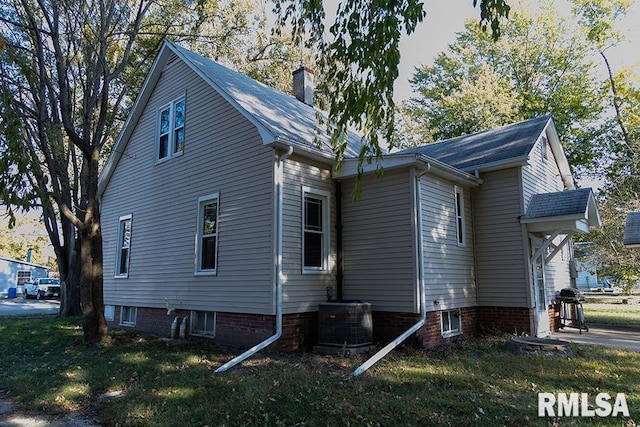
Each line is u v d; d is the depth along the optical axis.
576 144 24.72
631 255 17.70
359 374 6.23
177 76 11.55
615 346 8.90
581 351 8.06
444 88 28.97
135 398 5.30
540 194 10.95
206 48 18.80
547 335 10.75
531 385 5.70
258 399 5.08
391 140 5.52
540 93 26.34
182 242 10.44
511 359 7.30
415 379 6.02
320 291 9.07
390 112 5.51
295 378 6.00
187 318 9.99
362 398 5.14
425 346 8.42
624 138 21.36
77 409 5.16
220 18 15.71
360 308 8.27
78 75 12.96
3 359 7.99
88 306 9.43
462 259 10.39
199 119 10.52
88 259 9.59
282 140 8.24
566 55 25.58
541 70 26.25
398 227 8.88
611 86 23.48
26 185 6.09
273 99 11.49
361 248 9.38
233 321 8.85
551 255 11.27
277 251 8.23
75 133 9.51
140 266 11.80
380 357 7.04
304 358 7.50
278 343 8.05
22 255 52.56
